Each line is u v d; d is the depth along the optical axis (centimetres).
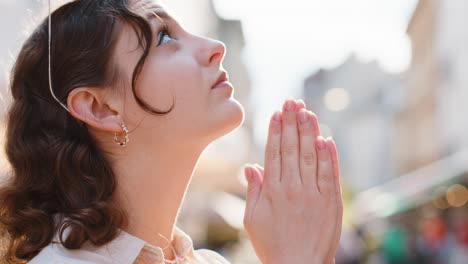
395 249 1007
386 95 2892
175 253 136
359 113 3247
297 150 125
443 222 1100
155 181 122
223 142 1063
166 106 118
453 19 1434
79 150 118
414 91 2162
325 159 125
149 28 118
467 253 955
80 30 119
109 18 119
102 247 112
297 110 127
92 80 118
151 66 118
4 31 344
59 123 121
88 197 115
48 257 107
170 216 127
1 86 140
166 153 121
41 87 123
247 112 2466
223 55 128
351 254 824
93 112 120
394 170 2705
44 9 133
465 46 1316
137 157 121
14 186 120
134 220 121
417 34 1992
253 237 126
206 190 861
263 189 127
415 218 1244
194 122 119
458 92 1409
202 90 121
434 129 1817
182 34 126
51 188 119
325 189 124
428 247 1010
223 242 782
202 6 1530
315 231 122
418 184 1250
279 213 123
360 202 1619
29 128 123
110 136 121
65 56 119
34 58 123
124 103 119
